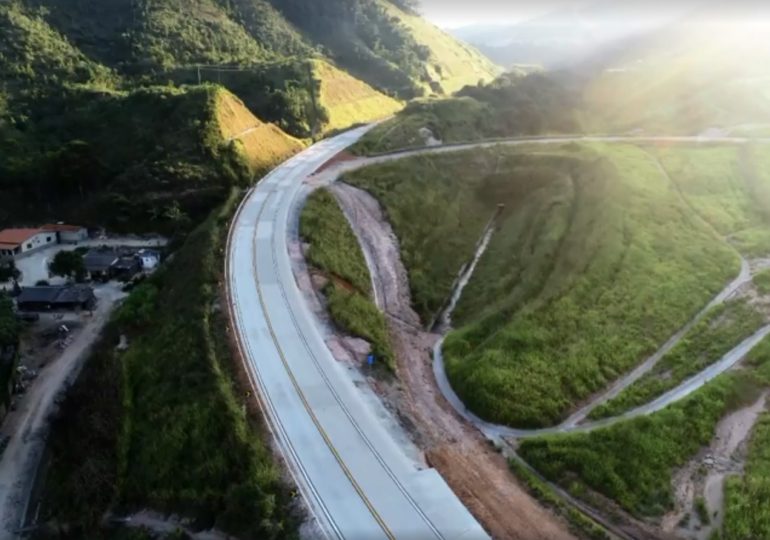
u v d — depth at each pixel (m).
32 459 44.50
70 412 45.66
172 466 34.78
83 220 80.75
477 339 47.34
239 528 29.77
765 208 66.69
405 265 60.25
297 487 30.73
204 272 52.62
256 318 46.34
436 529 28.14
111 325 56.09
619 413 37.88
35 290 64.38
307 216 62.56
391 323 50.38
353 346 43.62
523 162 79.75
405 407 38.03
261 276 52.41
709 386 38.91
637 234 58.69
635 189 67.00
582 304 49.22
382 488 30.69
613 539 28.20
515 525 28.59
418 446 34.22
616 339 44.66
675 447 34.34
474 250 66.62
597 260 54.72
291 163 83.44
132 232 78.38
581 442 34.25
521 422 37.22
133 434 38.91
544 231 63.88
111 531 33.44
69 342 58.25
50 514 38.00
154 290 57.47
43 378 53.25
